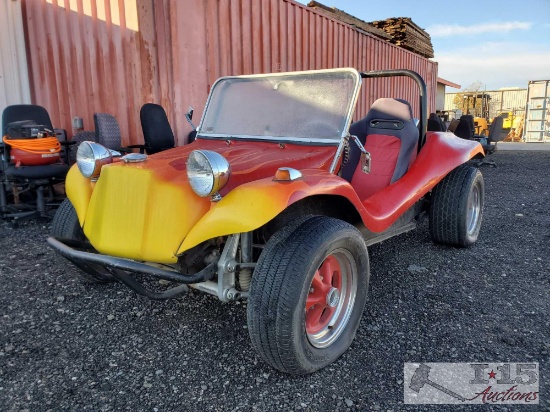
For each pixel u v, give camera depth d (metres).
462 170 3.66
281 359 1.87
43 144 4.46
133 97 5.74
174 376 2.00
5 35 5.60
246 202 1.83
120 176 2.11
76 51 5.76
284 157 2.47
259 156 2.48
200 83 5.96
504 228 4.40
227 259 2.00
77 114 5.86
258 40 6.66
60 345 2.24
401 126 3.38
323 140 2.62
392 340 2.30
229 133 2.98
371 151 3.50
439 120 7.54
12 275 3.13
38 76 5.86
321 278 2.09
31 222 4.64
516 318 2.52
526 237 4.07
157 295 2.34
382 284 3.01
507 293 2.85
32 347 2.22
